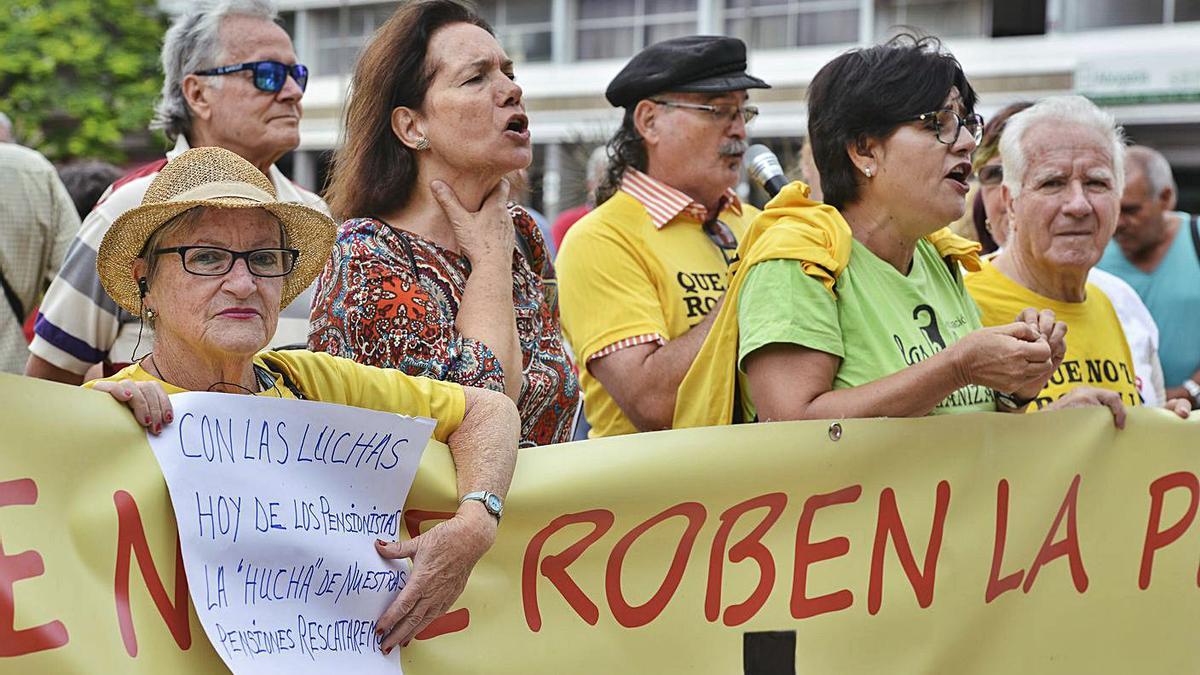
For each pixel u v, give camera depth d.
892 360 3.54
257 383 2.91
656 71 4.79
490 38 3.80
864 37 21.91
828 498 3.46
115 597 2.57
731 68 4.80
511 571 3.19
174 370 2.83
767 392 3.51
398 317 3.47
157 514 2.64
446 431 3.08
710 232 4.90
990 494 3.67
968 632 3.64
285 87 4.80
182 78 4.80
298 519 2.77
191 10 4.82
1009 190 4.51
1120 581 3.93
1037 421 3.77
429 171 3.74
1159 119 18.09
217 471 2.69
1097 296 4.62
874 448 3.49
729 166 4.83
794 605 3.44
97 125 25.73
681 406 3.82
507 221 3.79
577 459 3.28
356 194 3.76
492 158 3.68
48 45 25.67
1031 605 3.76
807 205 3.67
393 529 2.92
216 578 2.65
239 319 2.77
